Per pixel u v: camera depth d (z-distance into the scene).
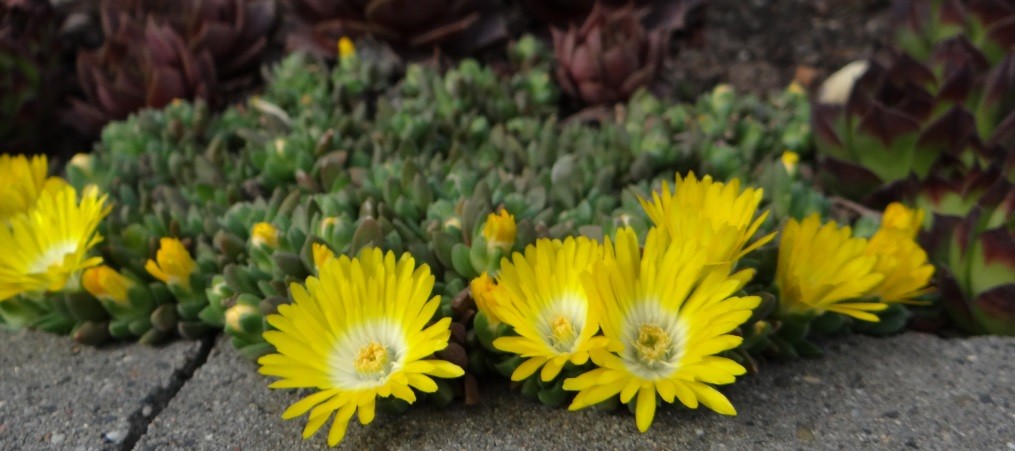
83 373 0.30
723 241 0.26
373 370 0.26
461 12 0.42
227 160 0.36
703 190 0.28
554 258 0.27
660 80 0.41
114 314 0.30
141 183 0.34
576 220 0.31
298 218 0.30
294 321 0.27
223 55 0.41
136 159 0.36
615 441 0.27
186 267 0.30
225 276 0.29
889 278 0.29
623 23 0.40
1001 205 0.31
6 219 0.33
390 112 0.38
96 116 0.40
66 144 0.42
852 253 0.28
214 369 0.30
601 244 0.29
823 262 0.28
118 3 0.42
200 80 0.40
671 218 0.27
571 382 0.26
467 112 0.38
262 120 0.38
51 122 0.41
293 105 0.39
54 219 0.31
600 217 0.31
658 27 0.43
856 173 0.36
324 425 0.28
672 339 0.27
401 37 0.42
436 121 0.37
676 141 0.37
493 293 0.27
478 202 0.30
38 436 0.28
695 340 0.26
